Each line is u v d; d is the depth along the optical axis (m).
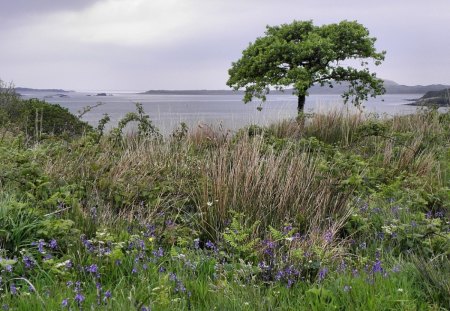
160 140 8.09
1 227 3.95
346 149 8.51
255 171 5.38
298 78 17.73
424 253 4.16
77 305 3.05
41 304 3.02
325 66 18.66
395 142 8.36
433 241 4.36
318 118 10.12
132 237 4.17
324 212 4.98
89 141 7.50
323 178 5.59
